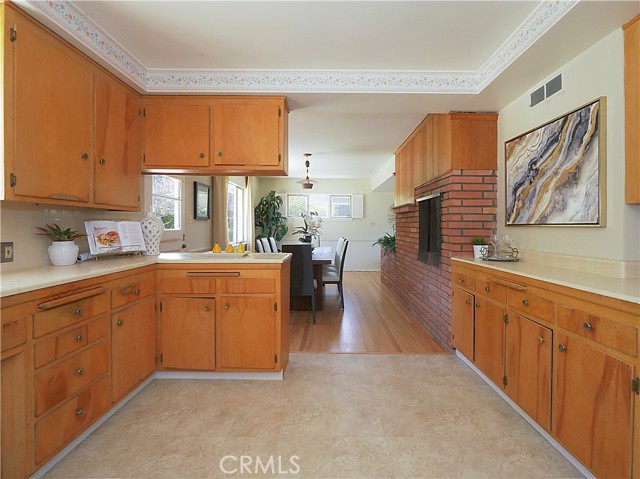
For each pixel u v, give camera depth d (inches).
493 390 92.1
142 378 89.4
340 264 195.3
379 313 177.8
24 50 65.7
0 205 71.4
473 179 121.0
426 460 64.2
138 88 103.7
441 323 131.3
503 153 117.3
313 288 159.6
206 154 108.8
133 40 88.5
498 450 67.0
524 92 103.8
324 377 100.3
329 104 115.0
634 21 66.6
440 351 122.1
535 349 71.4
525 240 104.0
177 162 109.0
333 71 104.7
